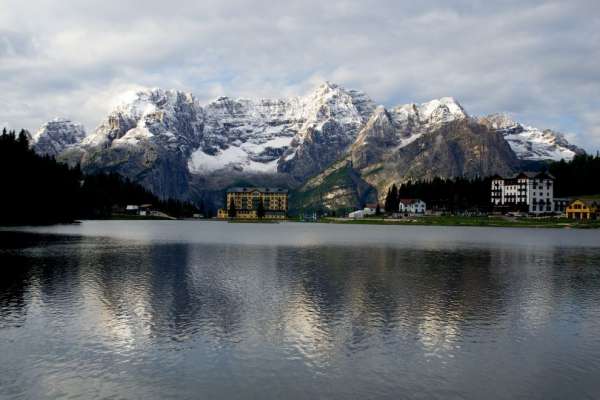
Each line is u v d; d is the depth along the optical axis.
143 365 33.16
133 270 73.50
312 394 28.98
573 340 38.88
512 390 29.67
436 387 30.03
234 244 127.69
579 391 29.56
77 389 29.50
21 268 74.25
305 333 40.22
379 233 193.75
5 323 42.50
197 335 39.50
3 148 198.38
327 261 87.75
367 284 62.44
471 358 34.75
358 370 32.50
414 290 58.38
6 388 29.59
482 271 75.56
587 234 184.38
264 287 59.72
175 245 121.81
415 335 39.88
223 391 29.31
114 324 42.38
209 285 60.84
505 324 43.31
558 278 68.62
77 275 67.94
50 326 41.69
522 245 127.00
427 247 120.00
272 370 32.41
